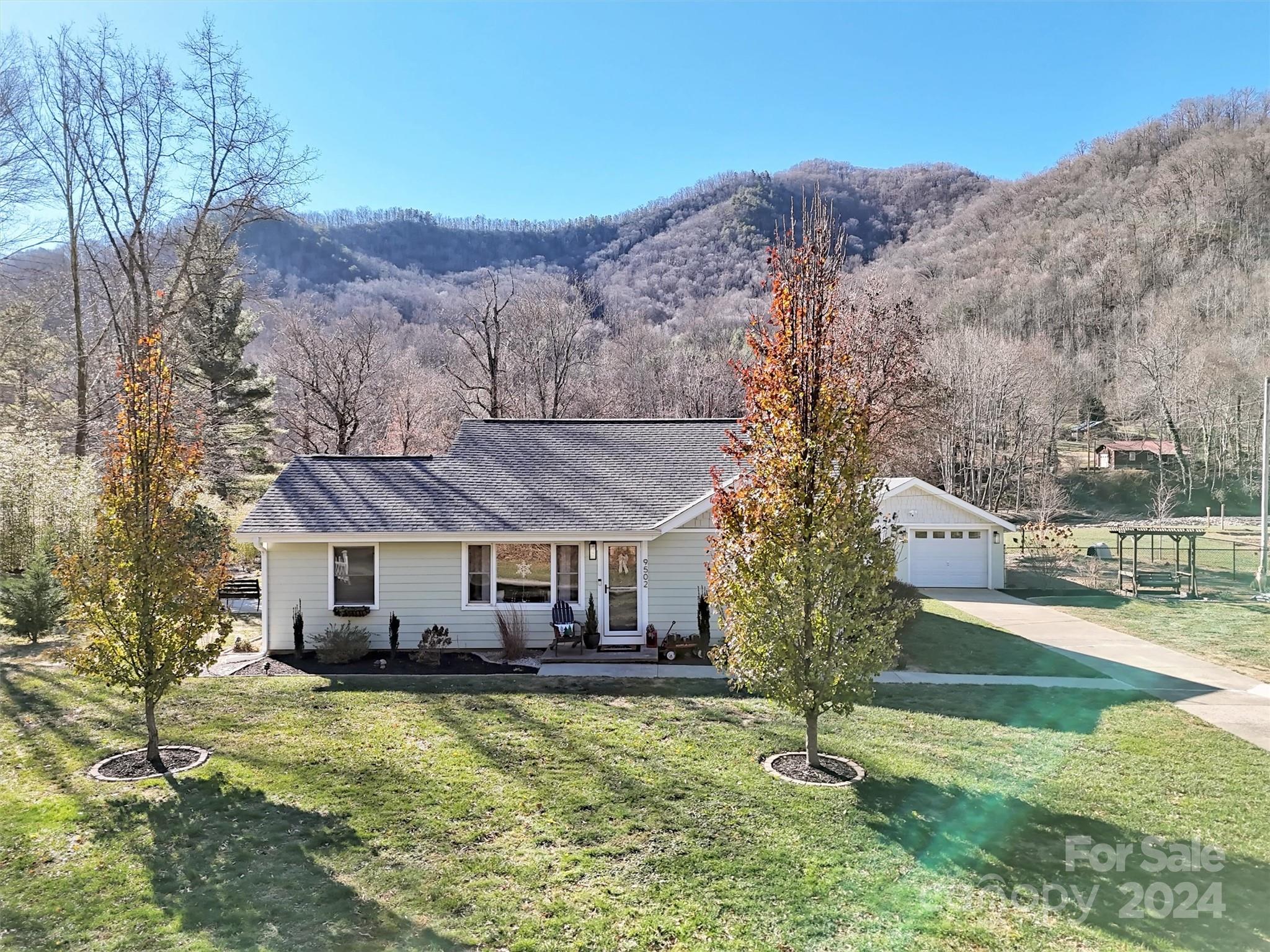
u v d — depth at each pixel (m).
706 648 15.83
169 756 9.55
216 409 29.22
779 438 9.12
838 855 7.05
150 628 9.12
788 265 9.41
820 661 8.80
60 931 5.82
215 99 26.22
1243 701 12.57
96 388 26.16
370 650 16.33
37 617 15.52
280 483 17.59
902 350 31.89
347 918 6.00
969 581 27.27
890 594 9.45
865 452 9.02
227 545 22.03
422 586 16.52
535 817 7.83
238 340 34.38
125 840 7.30
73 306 27.22
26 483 20.09
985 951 5.62
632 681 13.68
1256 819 7.93
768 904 6.23
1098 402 70.81
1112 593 25.81
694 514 16.33
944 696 12.80
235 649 16.28
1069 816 7.98
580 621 16.75
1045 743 10.32
